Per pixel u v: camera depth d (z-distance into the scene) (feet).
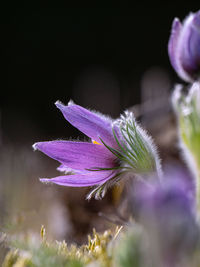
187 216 0.63
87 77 4.52
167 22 4.82
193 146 0.95
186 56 1.02
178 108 0.97
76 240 1.30
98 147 0.94
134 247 0.67
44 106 4.58
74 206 1.47
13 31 4.81
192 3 4.82
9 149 2.13
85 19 4.91
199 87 0.95
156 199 0.62
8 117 3.94
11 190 1.32
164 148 1.60
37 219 1.31
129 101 3.49
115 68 4.75
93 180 0.95
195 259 0.65
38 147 0.93
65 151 0.93
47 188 1.44
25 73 4.71
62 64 4.76
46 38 4.83
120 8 4.92
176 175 0.64
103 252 0.87
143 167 0.95
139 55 4.77
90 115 0.95
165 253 0.65
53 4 4.91
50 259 0.80
